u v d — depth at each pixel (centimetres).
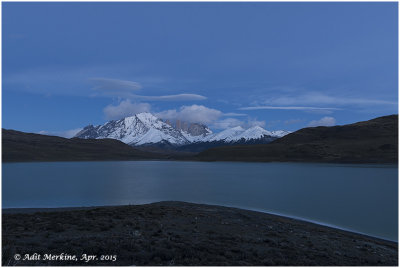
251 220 2931
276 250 1720
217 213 3281
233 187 6881
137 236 1831
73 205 4297
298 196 5400
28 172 12438
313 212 3791
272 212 3803
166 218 2589
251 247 1752
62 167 17225
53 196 5272
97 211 2805
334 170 13812
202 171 13538
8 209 3672
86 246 1533
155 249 1553
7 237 1655
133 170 14288
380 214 3684
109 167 17512
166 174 11550
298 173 11950
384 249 2080
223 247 1686
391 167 15925
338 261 1594
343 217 3478
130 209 2998
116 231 1973
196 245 1684
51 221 2236
